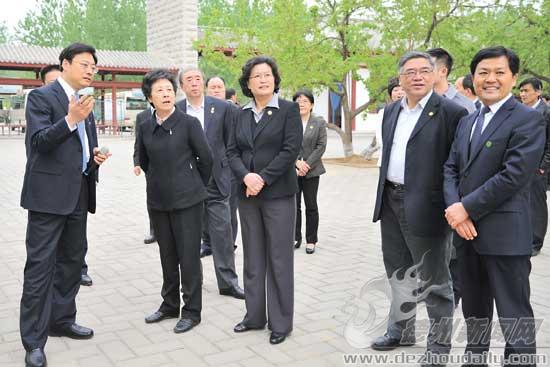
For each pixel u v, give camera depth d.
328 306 4.21
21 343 3.53
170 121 3.64
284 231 3.58
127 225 7.05
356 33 13.22
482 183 2.72
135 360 3.29
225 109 4.81
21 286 4.64
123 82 24.41
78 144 3.36
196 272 3.78
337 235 6.66
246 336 3.66
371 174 12.67
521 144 2.60
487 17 12.27
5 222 7.12
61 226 3.35
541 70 11.91
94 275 4.99
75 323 3.68
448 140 3.12
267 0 13.78
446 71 4.01
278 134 3.54
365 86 14.00
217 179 4.49
